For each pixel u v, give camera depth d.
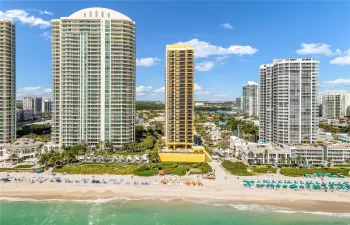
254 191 154.00
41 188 157.75
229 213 131.62
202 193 152.12
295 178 173.62
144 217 128.38
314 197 146.25
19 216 128.75
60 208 136.50
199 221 124.81
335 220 125.12
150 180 169.88
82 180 168.88
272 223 122.88
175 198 147.00
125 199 145.88
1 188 157.25
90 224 122.50
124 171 183.62
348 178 173.00
